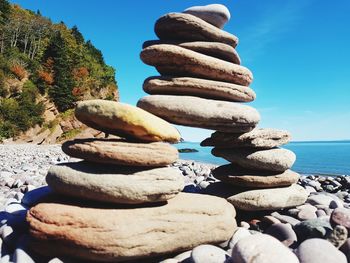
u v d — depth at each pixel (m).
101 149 0.47
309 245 0.40
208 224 0.50
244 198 0.63
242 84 0.70
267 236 0.40
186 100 0.62
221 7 0.71
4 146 4.16
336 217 0.50
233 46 0.74
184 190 0.87
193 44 0.68
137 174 0.48
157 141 0.52
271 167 0.65
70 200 0.48
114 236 0.42
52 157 2.19
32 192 0.64
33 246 0.44
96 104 0.49
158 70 0.69
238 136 0.65
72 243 0.42
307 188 1.06
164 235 0.46
